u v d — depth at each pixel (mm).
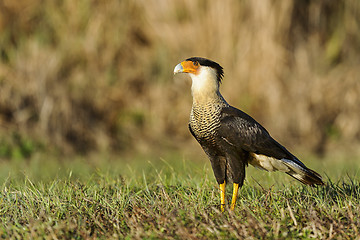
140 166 11078
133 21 15570
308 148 14242
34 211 6348
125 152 14078
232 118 6961
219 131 6961
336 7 16188
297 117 14633
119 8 15344
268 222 5895
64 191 7000
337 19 16234
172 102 15047
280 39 15016
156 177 8453
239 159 7047
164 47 15234
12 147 13078
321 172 10203
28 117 13836
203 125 7062
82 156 13383
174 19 15250
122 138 14469
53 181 7871
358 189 6836
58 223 5887
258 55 14727
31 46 14727
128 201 6645
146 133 14641
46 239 5496
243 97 14656
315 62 15445
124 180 7820
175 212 6047
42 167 11625
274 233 5535
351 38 16078
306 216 5973
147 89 15289
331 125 15023
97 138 14203
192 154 13594
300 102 14695
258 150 7012
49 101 13828
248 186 7758
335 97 15086
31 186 7344
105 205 6531
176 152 13859
